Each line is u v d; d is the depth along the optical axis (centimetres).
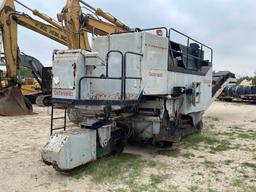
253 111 1952
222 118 1582
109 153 720
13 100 1563
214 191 540
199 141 944
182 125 951
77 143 596
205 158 751
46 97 2052
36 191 532
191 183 577
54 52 676
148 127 788
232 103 2781
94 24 1207
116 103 637
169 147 849
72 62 634
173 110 858
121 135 746
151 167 668
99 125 654
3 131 1080
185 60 938
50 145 579
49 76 2017
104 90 733
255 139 997
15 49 1648
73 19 1178
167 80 806
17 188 545
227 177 615
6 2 1620
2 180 584
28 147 838
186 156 763
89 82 667
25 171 634
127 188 544
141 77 705
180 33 884
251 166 691
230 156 775
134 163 685
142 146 857
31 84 2369
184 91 868
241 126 1300
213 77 1391
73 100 633
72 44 1186
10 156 746
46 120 1354
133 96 709
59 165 561
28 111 1586
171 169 657
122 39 747
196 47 1042
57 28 1769
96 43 794
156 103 781
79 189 540
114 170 629
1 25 1606
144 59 711
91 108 675
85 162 620
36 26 1712
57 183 568
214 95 1348
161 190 537
